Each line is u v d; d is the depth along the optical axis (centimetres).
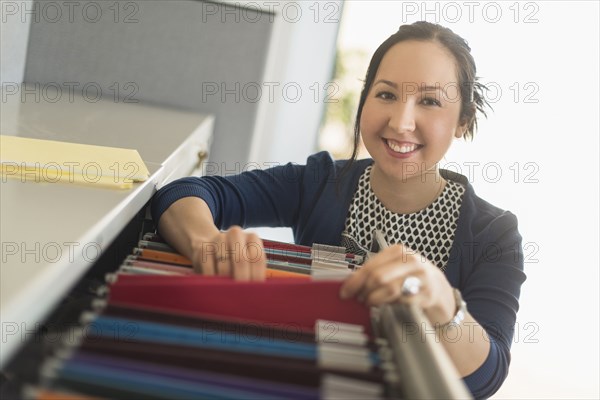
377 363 53
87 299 71
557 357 271
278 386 49
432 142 113
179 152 145
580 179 279
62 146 117
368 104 114
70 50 211
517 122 271
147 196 110
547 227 288
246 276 71
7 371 50
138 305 62
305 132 270
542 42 260
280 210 134
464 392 47
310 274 79
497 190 281
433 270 70
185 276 65
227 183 127
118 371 47
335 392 47
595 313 291
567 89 266
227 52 217
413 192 121
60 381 45
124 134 149
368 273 63
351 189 127
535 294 295
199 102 220
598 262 290
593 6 254
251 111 222
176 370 48
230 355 52
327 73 263
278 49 252
